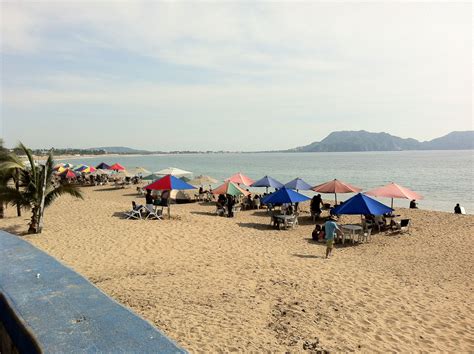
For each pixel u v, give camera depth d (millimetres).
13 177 16375
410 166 94500
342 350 6074
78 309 1988
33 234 14297
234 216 21078
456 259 12641
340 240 15320
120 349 1577
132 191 34656
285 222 17531
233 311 7402
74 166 51094
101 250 12070
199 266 10602
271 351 5906
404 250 13945
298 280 9516
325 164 115188
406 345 6434
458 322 7484
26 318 1864
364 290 9055
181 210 23359
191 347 5926
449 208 29578
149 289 8562
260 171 80875
